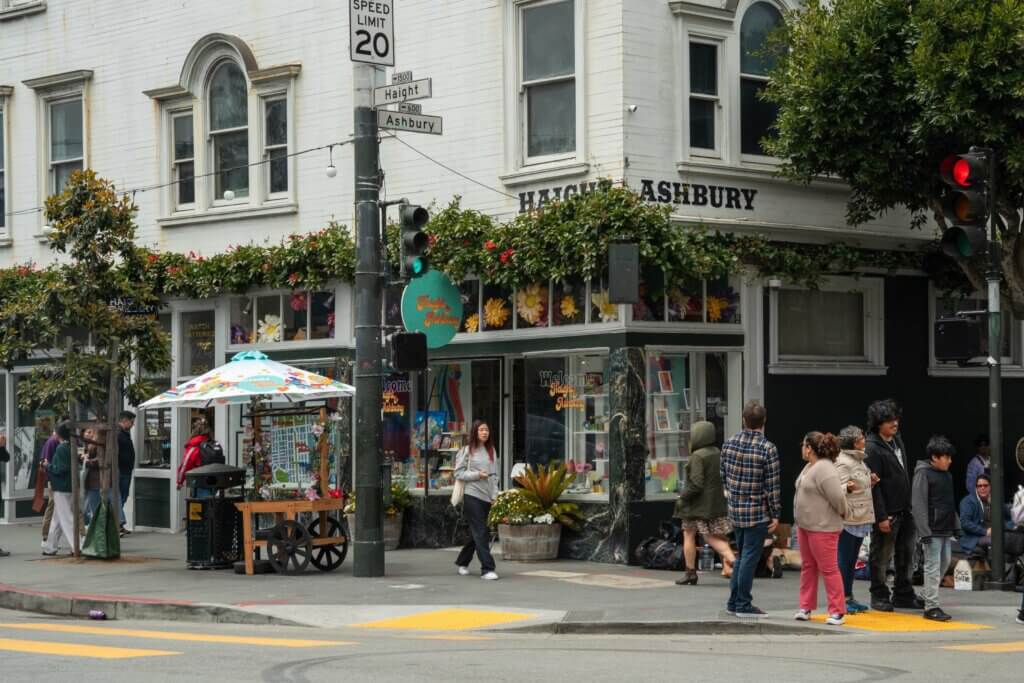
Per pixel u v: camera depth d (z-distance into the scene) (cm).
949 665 1134
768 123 2056
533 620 1408
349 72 2261
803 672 1083
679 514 1711
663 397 1931
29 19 2711
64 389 1958
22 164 2719
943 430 2219
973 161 1531
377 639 1327
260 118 2372
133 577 1808
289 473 1878
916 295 2206
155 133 2508
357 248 1761
